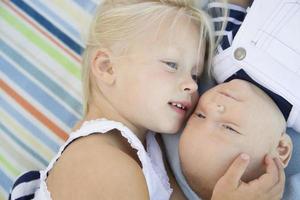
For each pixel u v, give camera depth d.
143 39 1.11
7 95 1.43
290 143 1.10
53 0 1.46
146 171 1.11
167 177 1.19
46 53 1.44
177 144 1.19
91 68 1.17
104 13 1.17
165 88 1.10
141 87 1.10
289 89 1.11
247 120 1.05
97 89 1.17
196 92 1.14
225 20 1.17
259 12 1.13
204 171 1.07
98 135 1.10
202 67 1.17
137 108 1.11
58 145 1.37
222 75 1.17
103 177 0.99
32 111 1.41
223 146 1.05
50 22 1.45
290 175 1.16
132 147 1.12
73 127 1.34
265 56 1.12
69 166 1.04
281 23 1.11
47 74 1.42
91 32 1.19
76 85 1.40
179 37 1.12
